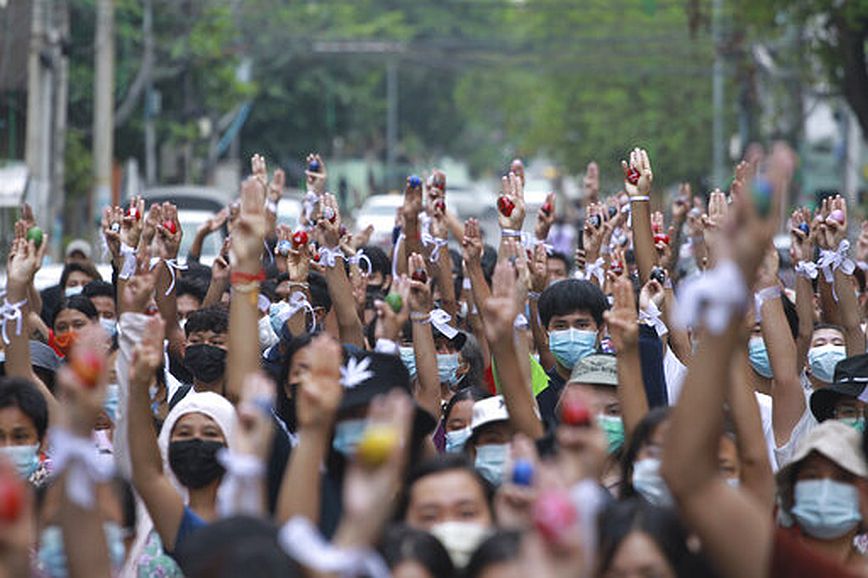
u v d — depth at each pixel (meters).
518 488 10.69
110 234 18.89
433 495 12.27
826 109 105.56
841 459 12.78
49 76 68.00
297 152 112.81
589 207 21.86
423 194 22.28
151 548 13.87
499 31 145.38
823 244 19.39
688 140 100.56
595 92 111.88
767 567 10.44
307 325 19.16
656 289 17.84
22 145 62.72
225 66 84.94
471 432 15.02
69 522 11.23
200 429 14.09
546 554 9.38
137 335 13.94
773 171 9.53
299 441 11.20
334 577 9.35
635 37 106.62
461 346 19.72
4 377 15.16
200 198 53.66
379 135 146.88
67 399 10.30
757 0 55.75
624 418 13.70
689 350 18.31
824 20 64.75
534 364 18.77
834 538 13.09
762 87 90.06
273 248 26.17
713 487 10.37
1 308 16.75
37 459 14.99
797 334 20.33
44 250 16.75
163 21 78.62
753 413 13.08
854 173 99.38
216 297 21.20
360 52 107.44
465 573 10.68
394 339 14.04
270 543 10.37
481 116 161.38
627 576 10.81
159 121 81.38
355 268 20.88
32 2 61.50
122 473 13.66
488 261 25.75
